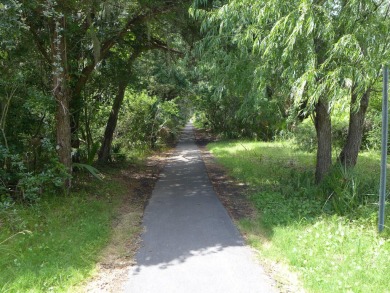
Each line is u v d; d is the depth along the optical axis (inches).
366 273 158.4
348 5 193.9
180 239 219.5
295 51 203.0
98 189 356.5
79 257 187.0
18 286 153.4
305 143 679.7
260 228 238.4
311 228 224.1
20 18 260.5
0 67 293.3
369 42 180.7
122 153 585.3
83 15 346.0
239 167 497.0
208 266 178.2
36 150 335.0
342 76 176.4
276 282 161.0
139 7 350.3
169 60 481.1
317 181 332.2
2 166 297.0
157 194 356.5
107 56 443.8
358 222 227.6
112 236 228.4
